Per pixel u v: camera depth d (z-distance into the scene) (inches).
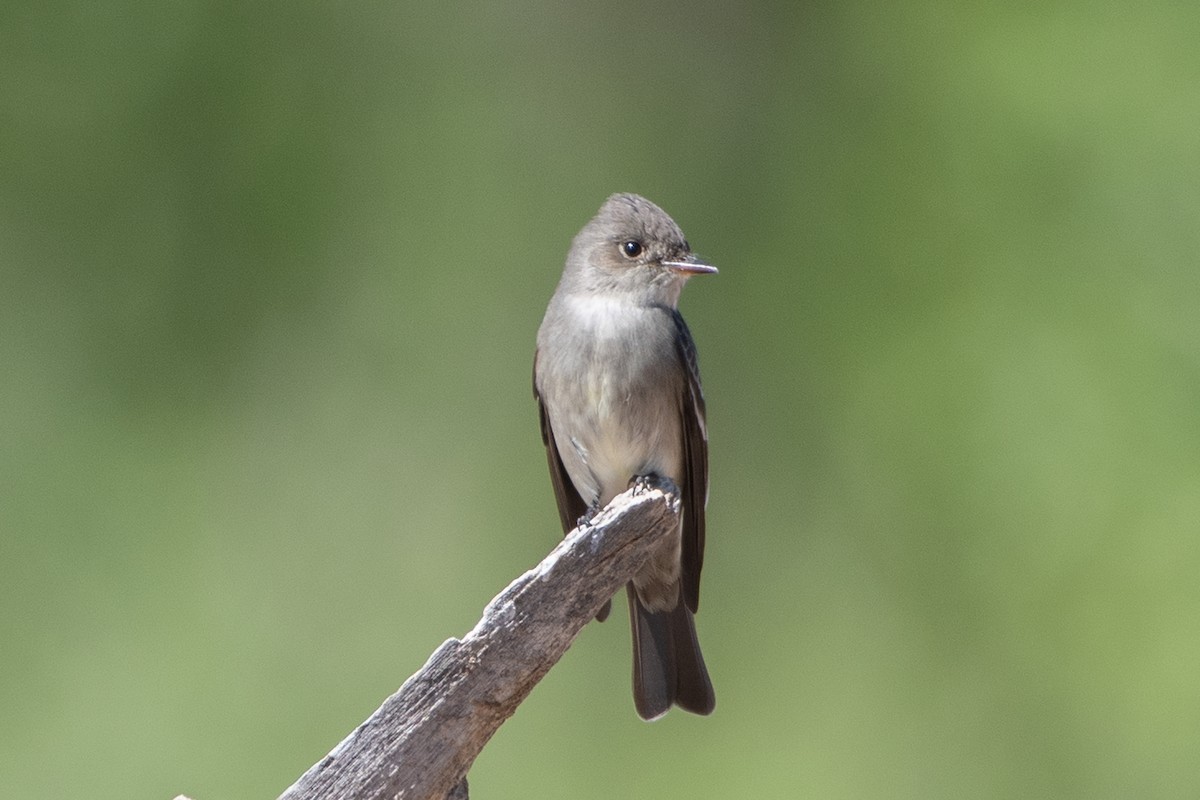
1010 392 536.7
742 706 530.3
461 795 229.0
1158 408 524.4
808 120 601.9
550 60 621.6
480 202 595.8
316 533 547.2
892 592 534.9
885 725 519.2
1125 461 519.5
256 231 571.8
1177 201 545.6
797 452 558.6
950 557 530.6
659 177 611.2
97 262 562.3
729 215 599.2
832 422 557.0
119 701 506.3
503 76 616.4
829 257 577.3
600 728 508.4
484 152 602.9
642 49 626.5
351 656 534.0
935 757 512.4
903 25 597.0
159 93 574.2
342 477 557.3
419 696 223.1
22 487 537.6
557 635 230.4
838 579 542.0
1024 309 545.6
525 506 565.0
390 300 575.8
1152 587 505.0
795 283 577.9
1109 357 532.7
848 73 600.4
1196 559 502.0
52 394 549.3
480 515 561.0
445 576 551.2
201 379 559.5
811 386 563.2
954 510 533.6
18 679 506.0
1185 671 494.0
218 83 579.5
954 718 516.1
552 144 612.4
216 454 551.2
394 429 564.1
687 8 626.5
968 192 565.3
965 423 537.6
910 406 546.3
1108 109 558.3
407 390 568.7
